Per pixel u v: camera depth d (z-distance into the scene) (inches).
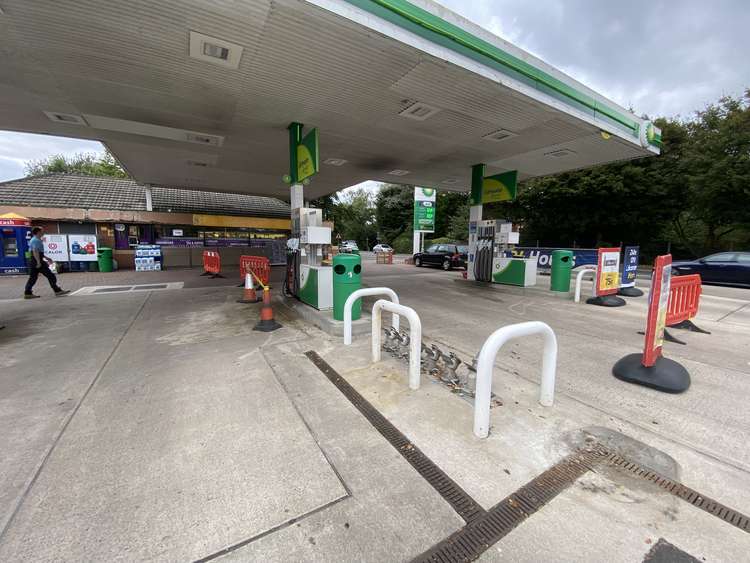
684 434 99.3
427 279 470.6
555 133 283.4
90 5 136.4
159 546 62.7
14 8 137.8
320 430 100.2
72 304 281.4
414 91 211.8
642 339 190.9
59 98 230.1
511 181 393.4
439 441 94.7
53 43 164.1
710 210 608.7
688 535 65.4
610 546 63.0
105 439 95.9
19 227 470.3
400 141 313.7
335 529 66.6
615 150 330.6
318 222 241.6
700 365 152.6
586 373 143.1
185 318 233.9
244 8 137.6
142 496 74.9
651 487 78.1
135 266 586.9
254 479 80.2
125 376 138.9
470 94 214.1
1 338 190.4
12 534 65.1
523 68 210.2
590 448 91.9
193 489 76.9
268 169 446.6
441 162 394.6
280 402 116.8
